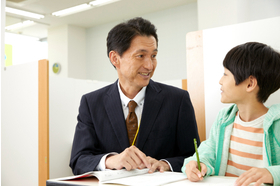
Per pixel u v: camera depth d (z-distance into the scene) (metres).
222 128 1.04
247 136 0.98
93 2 5.80
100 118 1.27
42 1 5.72
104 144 1.26
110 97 1.29
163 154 1.27
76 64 7.39
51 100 2.31
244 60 0.92
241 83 0.93
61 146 2.36
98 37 7.43
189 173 0.85
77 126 1.32
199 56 1.47
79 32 7.49
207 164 0.94
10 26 7.20
